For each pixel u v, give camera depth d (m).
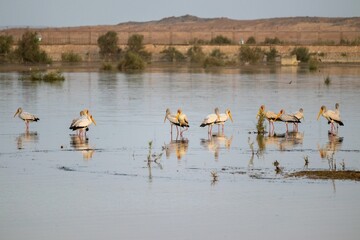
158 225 30.33
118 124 57.47
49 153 44.56
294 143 48.28
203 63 158.00
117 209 32.44
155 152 44.91
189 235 29.12
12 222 30.62
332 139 49.88
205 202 33.47
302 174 38.38
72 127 50.97
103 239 28.64
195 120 60.47
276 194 34.59
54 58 175.12
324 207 32.62
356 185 36.12
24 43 156.38
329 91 89.44
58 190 35.50
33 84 100.44
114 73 130.38
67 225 30.27
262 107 54.78
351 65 159.75
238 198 34.03
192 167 40.41
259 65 162.62
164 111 67.00
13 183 36.81
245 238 28.75
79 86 97.56
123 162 41.84
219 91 90.06
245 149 46.03
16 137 50.50
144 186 36.22
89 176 38.38
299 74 127.25
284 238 28.78
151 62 170.62
